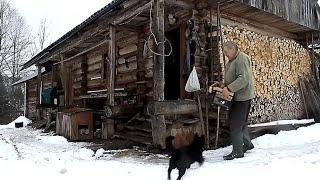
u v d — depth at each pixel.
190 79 7.41
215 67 8.30
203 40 8.51
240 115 5.52
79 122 9.70
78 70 15.54
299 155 5.34
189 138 5.82
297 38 12.47
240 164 4.92
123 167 5.04
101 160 6.00
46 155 6.66
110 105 9.02
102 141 9.05
